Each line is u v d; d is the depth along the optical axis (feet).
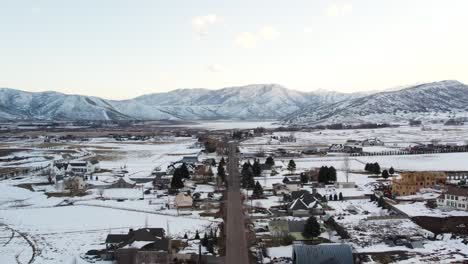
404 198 422.00
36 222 365.61
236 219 350.23
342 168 614.34
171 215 381.19
